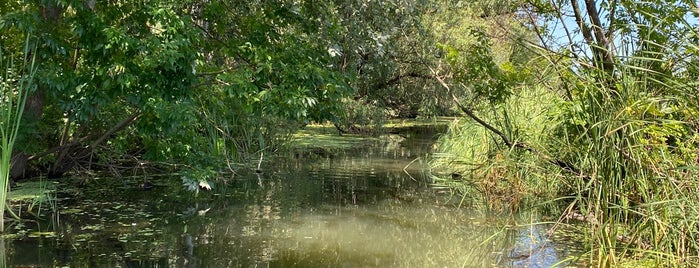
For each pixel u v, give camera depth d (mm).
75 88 5953
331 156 11781
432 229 5625
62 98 6281
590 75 4676
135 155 8875
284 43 7656
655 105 4254
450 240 5211
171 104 6250
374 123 16797
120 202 6387
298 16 7805
